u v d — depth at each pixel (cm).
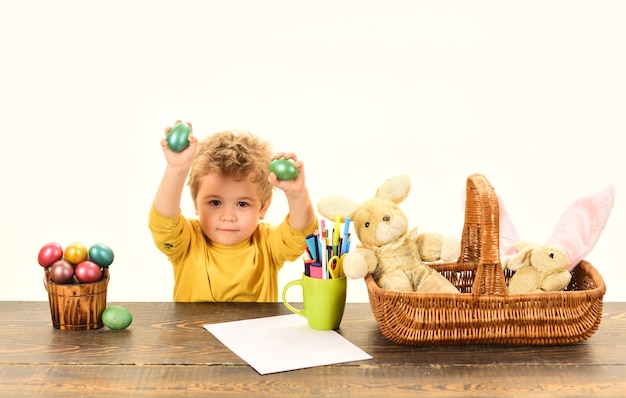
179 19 282
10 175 281
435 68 281
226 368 115
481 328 122
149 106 284
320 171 285
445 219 284
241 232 160
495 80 280
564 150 281
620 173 280
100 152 284
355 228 131
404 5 279
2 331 129
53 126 282
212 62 283
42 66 280
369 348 123
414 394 107
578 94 279
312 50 282
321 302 130
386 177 283
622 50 277
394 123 282
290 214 154
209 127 285
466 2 279
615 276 277
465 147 283
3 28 278
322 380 111
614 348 124
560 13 278
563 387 110
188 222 163
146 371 113
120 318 129
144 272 280
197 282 161
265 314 140
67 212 283
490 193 120
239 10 282
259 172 159
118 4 281
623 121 278
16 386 108
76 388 108
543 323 123
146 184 285
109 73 282
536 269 128
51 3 279
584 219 137
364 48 281
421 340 122
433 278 129
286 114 284
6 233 281
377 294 123
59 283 129
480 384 110
